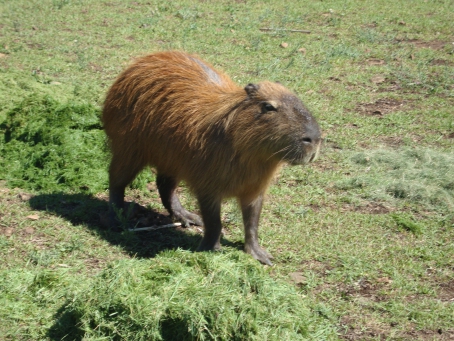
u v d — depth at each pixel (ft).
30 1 20.94
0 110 13.21
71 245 9.77
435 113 13.56
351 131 13.02
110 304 8.20
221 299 8.14
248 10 20.12
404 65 15.52
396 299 9.09
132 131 10.14
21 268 9.33
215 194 9.59
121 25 18.51
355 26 18.54
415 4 20.66
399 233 10.39
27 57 15.74
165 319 8.10
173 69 10.02
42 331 8.41
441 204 11.07
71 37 17.38
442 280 9.43
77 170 11.45
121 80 10.31
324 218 10.68
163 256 9.01
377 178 11.58
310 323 8.46
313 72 15.19
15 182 11.31
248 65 15.49
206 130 9.53
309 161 9.32
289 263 9.70
